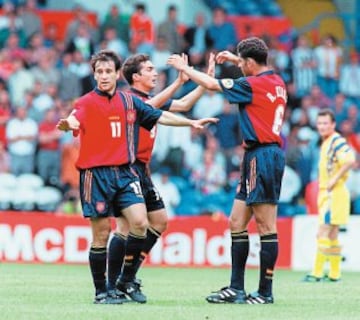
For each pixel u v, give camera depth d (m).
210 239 59.28
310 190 63.25
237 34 87.94
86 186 31.67
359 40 92.12
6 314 29.64
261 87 32.50
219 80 32.56
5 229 58.91
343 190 47.75
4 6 81.88
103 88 31.75
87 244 58.84
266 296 33.62
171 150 73.31
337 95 82.06
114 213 32.59
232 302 33.44
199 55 79.25
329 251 47.66
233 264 33.62
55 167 71.38
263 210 32.88
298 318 29.64
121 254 33.72
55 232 58.97
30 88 75.62
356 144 79.19
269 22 89.69
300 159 75.12
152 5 86.75
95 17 86.06
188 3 87.62
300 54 84.06
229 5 89.50
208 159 73.31
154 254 59.31
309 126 77.56
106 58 31.78
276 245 33.25
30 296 35.78
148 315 29.36
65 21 86.06
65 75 75.75
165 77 77.31
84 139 31.75
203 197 72.50
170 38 80.25
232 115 75.75
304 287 42.31
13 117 72.44
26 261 58.84
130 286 33.69
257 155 32.62
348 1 93.44
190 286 42.28
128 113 32.06
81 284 41.44
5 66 76.31
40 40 79.44
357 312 31.89
